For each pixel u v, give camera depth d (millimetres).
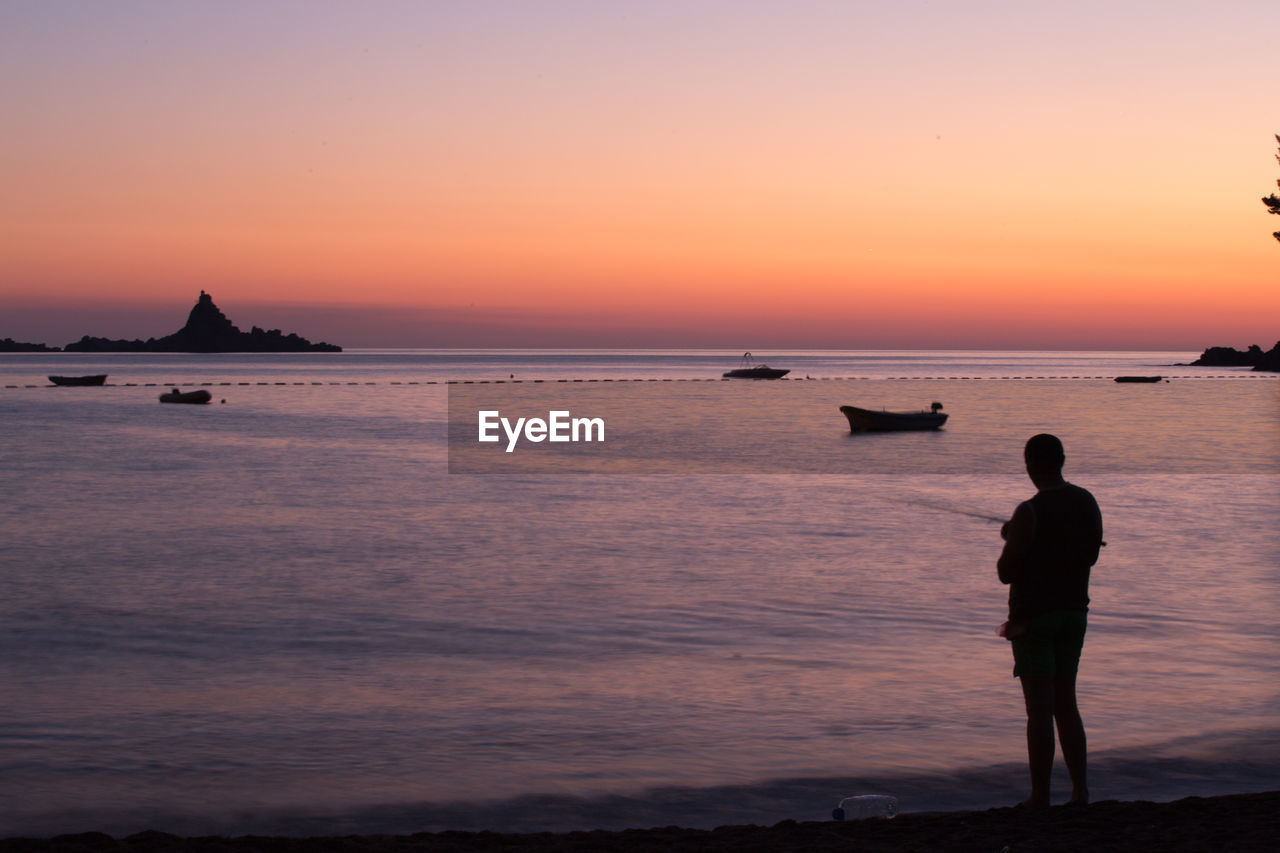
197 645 13258
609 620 14602
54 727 9539
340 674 11672
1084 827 5738
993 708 9938
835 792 7641
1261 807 6148
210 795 7641
